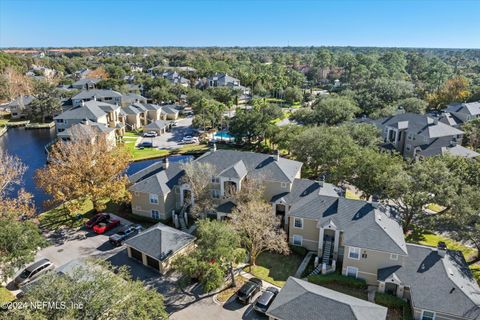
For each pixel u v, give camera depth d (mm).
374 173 50406
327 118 104188
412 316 33875
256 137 97938
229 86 177250
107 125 106875
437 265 36031
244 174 52312
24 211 47594
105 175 53438
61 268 36875
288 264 43281
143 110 127188
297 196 49906
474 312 31328
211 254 34219
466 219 41125
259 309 33875
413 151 81000
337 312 29266
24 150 99562
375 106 121312
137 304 25469
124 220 54125
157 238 42406
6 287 37625
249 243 41406
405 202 46812
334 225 42250
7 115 139875
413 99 111500
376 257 38312
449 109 105625
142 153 93062
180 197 55250
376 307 30594
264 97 173000
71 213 50938
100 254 44656
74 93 149375
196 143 103562
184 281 36844
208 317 33750
